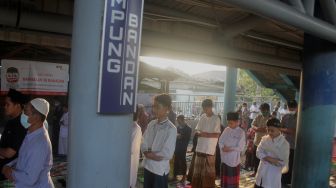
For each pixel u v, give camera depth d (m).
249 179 7.37
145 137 4.26
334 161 8.43
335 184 7.16
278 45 6.95
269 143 4.50
